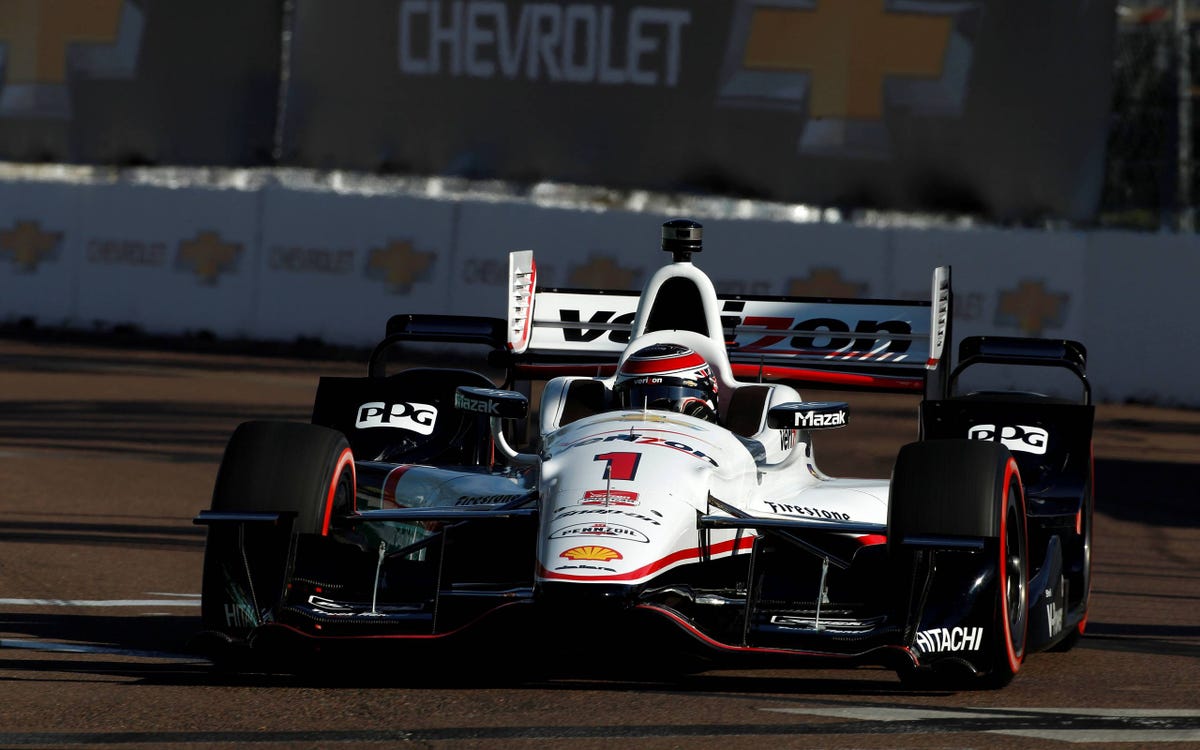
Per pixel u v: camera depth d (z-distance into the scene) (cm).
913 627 1742
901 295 6284
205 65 7312
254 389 5672
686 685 1820
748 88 6650
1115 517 3681
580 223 6638
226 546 1808
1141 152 6397
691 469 1875
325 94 7175
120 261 7381
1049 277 6134
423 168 7069
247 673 1873
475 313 6788
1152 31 6406
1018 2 6291
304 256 7075
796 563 2130
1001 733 1562
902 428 5022
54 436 4444
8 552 2786
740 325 2534
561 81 6869
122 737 1517
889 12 6450
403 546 2114
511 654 2012
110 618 2252
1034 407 2347
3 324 7562
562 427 2061
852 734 1549
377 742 1504
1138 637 2341
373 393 2448
